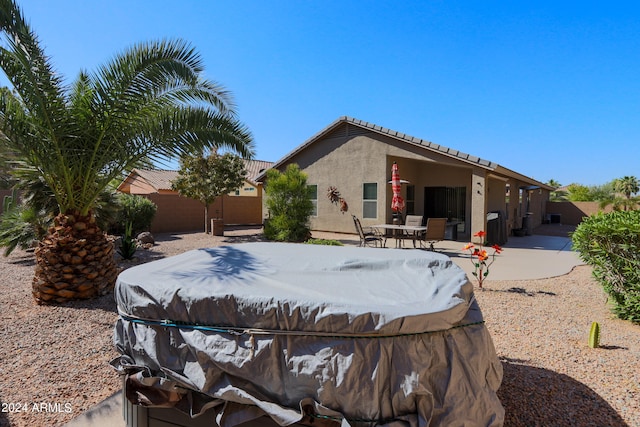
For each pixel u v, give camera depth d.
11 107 4.72
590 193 30.08
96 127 5.32
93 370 3.36
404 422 1.72
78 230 5.59
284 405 1.82
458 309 1.91
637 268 4.38
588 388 2.90
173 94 5.81
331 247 3.78
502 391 2.85
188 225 17.55
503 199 14.73
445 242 12.76
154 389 2.03
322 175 15.73
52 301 5.38
